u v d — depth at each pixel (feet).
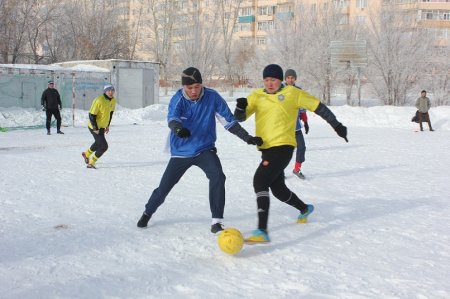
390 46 111.04
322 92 124.88
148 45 211.82
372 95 119.14
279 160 15.94
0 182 25.12
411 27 114.42
